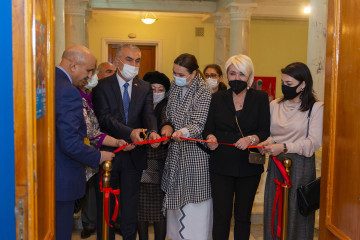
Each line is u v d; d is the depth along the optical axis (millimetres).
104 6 8930
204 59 10922
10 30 1318
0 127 1346
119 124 2744
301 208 2416
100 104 2828
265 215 2693
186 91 2906
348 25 1662
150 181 2965
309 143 2467
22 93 1340
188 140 2820
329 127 1828
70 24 7742
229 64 2670
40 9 1552
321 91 4457
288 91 2521
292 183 2543
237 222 2764
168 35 10742
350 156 1635
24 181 1365
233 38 8086
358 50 1565
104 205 2469
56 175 2170
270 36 11070
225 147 2693
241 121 2693
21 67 1332
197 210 2908
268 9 9898
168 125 2869
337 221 1760
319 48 4453
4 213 1378
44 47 1646
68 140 2107
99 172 2756
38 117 1523
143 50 10883
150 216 3035
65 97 2111
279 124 2609
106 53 10594
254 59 11086
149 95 2945
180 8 9234
